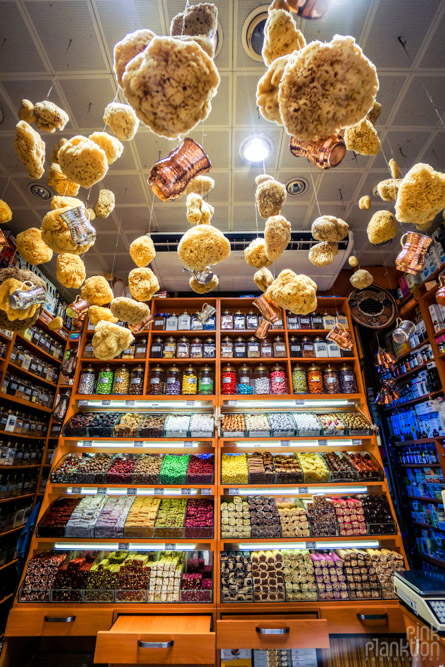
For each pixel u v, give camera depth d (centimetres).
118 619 229
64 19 191
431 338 333
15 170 283
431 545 339
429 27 197
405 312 374
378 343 431
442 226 329
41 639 254
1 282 158
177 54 80
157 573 249
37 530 262
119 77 98
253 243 171
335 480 279
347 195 316
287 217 344
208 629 216
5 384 342
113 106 125
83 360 338
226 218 344
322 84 81
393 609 235
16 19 190
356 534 262
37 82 221
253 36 195
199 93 86
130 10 188
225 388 323
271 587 241
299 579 245
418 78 223
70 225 131
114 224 346
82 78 219
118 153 136
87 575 246
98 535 261
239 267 379
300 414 328
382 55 211
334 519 265
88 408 329
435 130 258
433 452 346
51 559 255
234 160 274
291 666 230
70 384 430
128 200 315
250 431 295
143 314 182
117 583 245
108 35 199
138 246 176
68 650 251
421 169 117
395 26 197
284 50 103
